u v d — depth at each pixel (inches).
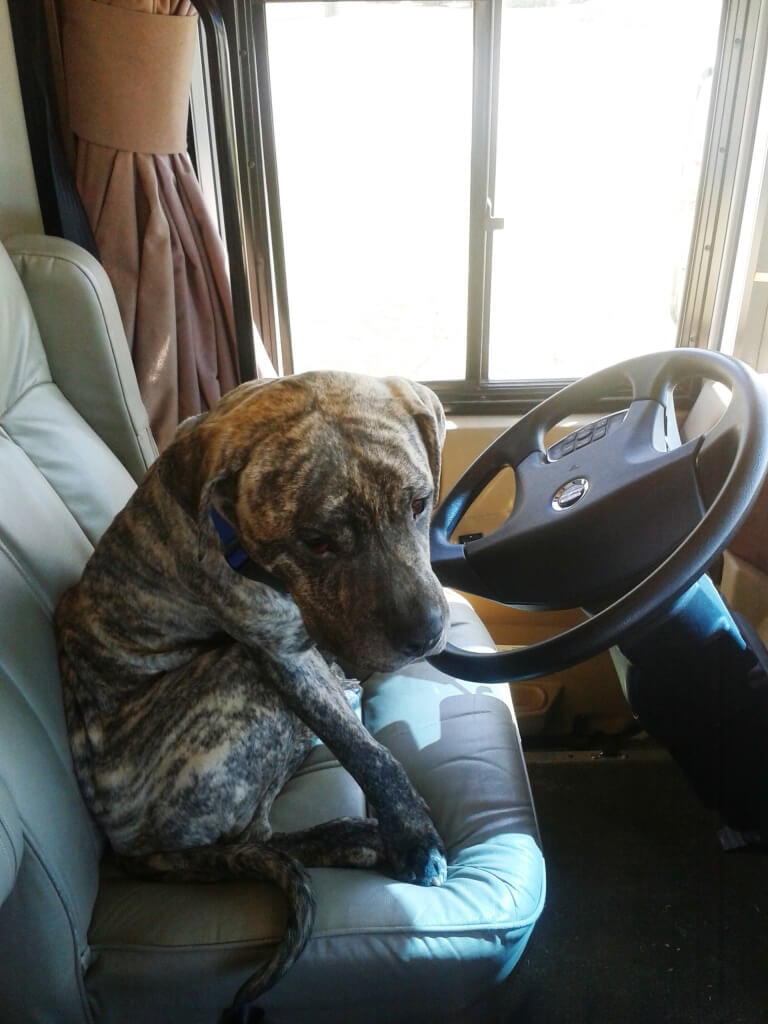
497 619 91.4
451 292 93.9
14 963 42.8
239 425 42.8
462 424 92.7
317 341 97.3
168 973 44.1
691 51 82.3
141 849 49.9
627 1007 55.5
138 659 52.9
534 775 78.7
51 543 54.1
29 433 57.6
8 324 57.9
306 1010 44.9
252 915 45.4
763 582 71.3
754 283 86.2
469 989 45.0
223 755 48.7
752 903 60.6
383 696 64.1
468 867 49.3
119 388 65.6
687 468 46.7
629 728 84.9
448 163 87.3
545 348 96.7
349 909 45.2
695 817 71.7
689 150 86.7
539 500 53.9
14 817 38.4
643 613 41.3
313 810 55.1
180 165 76.0
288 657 50.3
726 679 50.5
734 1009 54.7
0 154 69.4
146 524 51.7
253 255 91.0
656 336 96.5
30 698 46.7
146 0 68.2
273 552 43.4
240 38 81.6
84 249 67.5
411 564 42.8
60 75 70.8
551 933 60.9
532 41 81.9
